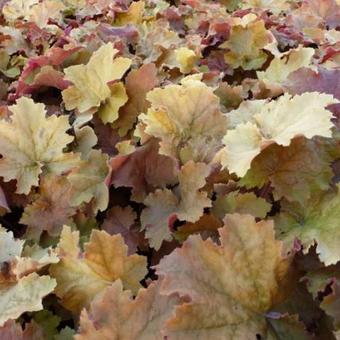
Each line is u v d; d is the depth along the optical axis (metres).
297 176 0.51
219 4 1.19
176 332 0.39
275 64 0.78
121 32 0.88
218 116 0.58
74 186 0.58
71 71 0.69
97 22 0.95
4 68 0.89
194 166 0.53
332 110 0.57
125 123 0.68
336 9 1.05
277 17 1.02
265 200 0.51
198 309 0.41
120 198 0.60
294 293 0.46
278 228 0.51
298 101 0.52
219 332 0.41
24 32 0.93
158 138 0.58
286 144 0.47
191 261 0.42
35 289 0.46
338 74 0.63
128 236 0.56
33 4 1.05
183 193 0.54
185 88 0.58
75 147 0.65
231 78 0.87
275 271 0.44
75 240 0.48
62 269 0.49
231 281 0.43
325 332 0.44
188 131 0.59
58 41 0.87
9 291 0.47
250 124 0.51
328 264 0.44
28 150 0.61
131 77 0.67
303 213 0.51
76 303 0.48
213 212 0.53
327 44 0.87
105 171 0.60
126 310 0.41
